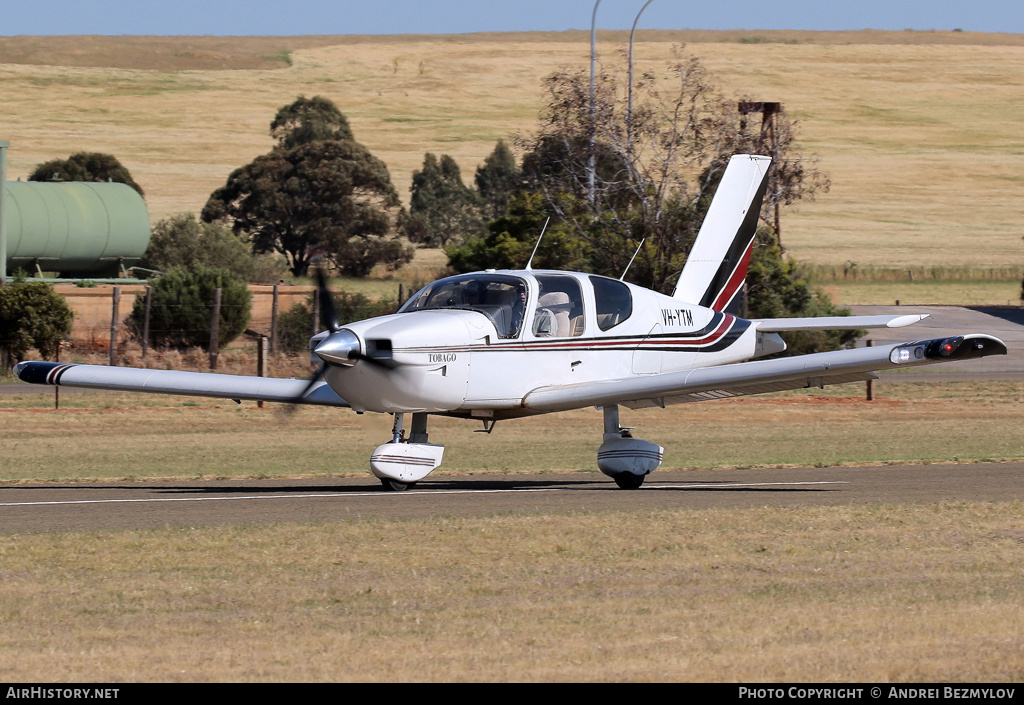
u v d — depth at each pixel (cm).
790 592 2445
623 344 4484
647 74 11550
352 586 2503
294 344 10588
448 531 3073
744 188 5172
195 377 4444
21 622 2214
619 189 11406
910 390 9175
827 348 10894
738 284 5203
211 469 4972
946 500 3719
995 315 16788
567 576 2597
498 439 6362
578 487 4312
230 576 2591
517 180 12050
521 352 4128
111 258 13525
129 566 2680
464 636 2114
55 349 9762
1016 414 7675
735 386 4078
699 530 3105
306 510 3525
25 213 12606
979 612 2261
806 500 3741
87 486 4303
